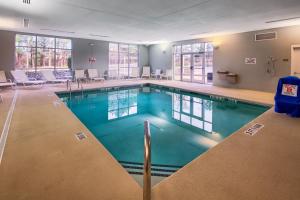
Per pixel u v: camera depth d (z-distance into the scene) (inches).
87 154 107.7
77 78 444.1
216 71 409.1
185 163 126.3
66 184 80.7
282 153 109.3
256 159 102.7
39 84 399.2
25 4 198.4
